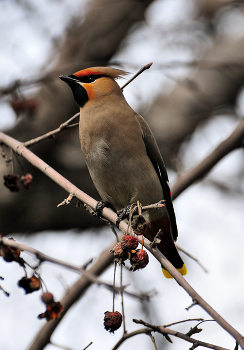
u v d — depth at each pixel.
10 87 9.88
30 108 10.08
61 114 12.69
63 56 13.00
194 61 9.75
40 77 10.04
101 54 13.27
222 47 14.38
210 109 13.97
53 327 8.25
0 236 5.22
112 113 8.00
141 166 7.95
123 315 5.71
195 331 5.34
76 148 12.77
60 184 6.79
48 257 5.21
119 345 5.70
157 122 13.72
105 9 13.55
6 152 12.24
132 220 6.57
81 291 8.50
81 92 8.28
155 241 5.66
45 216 12.62
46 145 12.52
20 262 5.46
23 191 12.37
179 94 14.06
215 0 14.82
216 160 9.13
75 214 12.86
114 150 7.82
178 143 13.78
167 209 8.49
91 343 5.77
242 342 4.76
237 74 13.99
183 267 8.33
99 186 8.11
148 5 14.04
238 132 9.07
